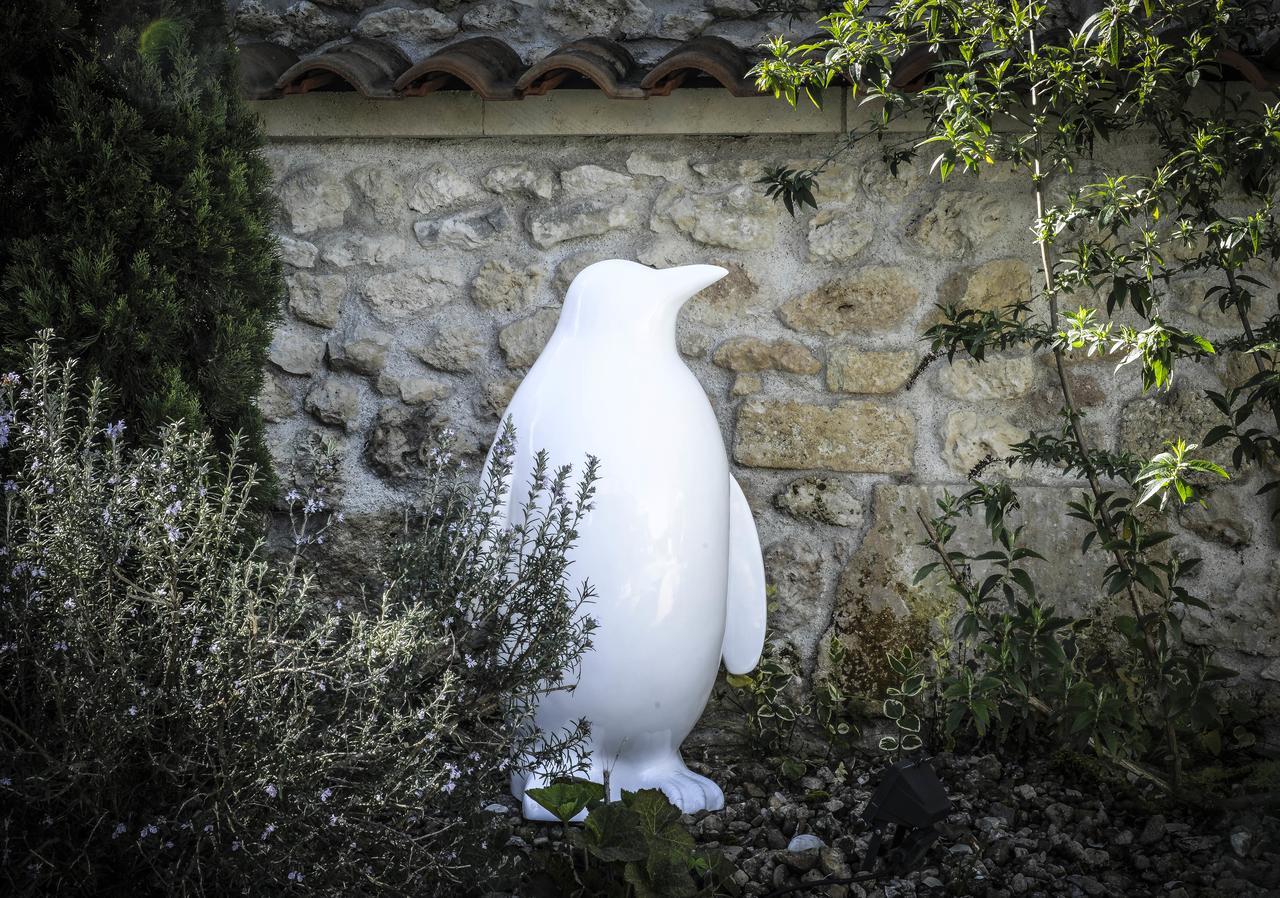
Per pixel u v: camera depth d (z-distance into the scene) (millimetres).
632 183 3264
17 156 2332
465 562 2381
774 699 3092
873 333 3186
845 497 3199
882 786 2240
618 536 2461
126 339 2324
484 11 3486
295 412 3420
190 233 2422
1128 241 3080
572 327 2635
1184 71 2797
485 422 3346
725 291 3240
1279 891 2246
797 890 2316
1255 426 3057
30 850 1822
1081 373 3123
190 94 2436
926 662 3143
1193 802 2674
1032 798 2768
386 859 1996
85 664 1889
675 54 2992
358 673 2146
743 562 2887
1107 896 2330
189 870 1831
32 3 2238
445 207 3348
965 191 3125
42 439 1931
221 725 1862
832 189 3178
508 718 2256
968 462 3152
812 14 3357
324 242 3383
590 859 2250
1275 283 3049
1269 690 3047
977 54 2865
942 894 2355
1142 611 3088
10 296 2277
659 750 2699
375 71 3109
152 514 1920
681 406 2559
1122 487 3094
